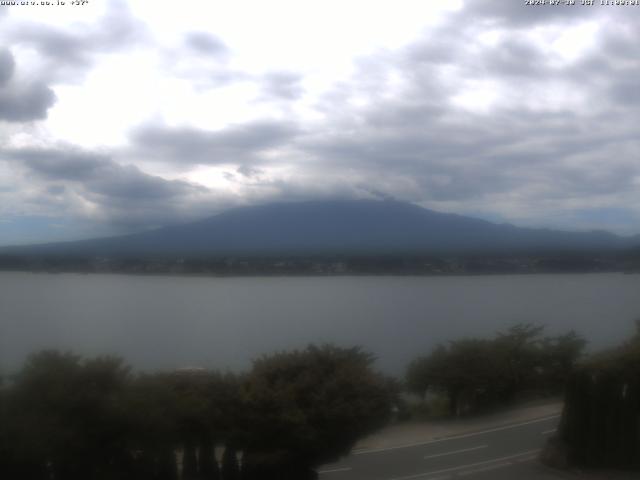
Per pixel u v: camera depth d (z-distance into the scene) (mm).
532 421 23688
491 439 20984
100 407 11867
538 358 26891
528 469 17547
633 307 51156
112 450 12094
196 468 13633
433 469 17391
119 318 46594
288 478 14453
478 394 25875
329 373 15586
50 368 12070
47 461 11422
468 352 26219
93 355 13086
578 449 17734
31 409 11445
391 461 18219
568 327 35625
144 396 12586
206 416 13523
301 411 14164
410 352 30094
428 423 23469
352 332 39625
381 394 15484
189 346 32562
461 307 54469
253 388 14359
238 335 38500
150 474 12688
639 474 17359
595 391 17891
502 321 43156
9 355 14312
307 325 44438
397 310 53500
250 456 13992
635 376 18000
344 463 18078
